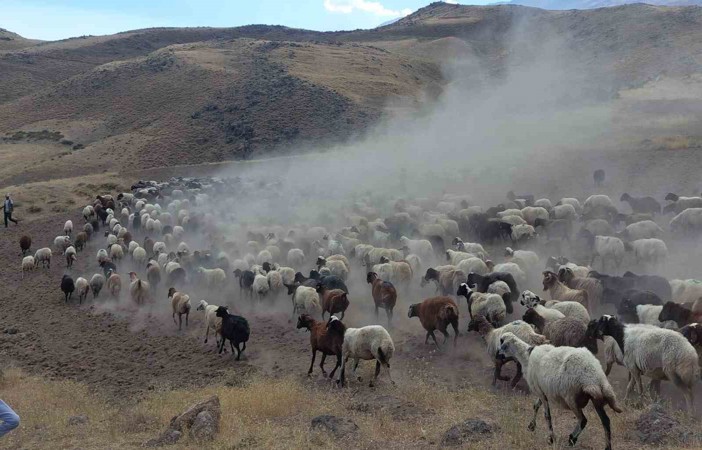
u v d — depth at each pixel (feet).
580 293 53.21
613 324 38.50
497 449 32.35
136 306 81.30
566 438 33.37
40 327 78.13
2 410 27.94
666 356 35.06
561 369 31.14
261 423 40.22
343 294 61.26
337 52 456.04
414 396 43.45
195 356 62.64
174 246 104.06
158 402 48.55
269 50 429.79
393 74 407.85
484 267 66.80
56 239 113.80
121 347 68.03
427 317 54.34
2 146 291.58
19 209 154.40
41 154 275.39
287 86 319.06
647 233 77.51
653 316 45.75
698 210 79.56
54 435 42.60
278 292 73.36
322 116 285.02
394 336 59.16
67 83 378.53
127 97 342.23
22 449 39.65
